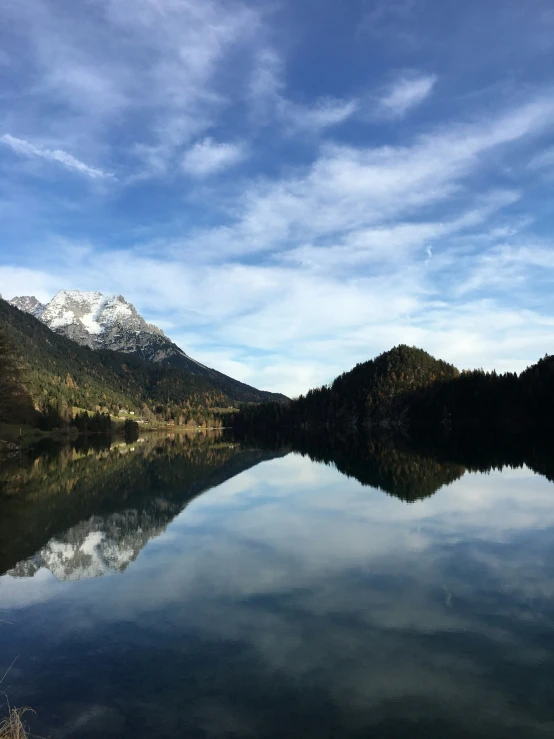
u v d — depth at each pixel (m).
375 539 20.72
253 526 23.44
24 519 25.33
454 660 10.60
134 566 17.42
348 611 13.26
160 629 12.28
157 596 14.51
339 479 40.06
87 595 14.65
